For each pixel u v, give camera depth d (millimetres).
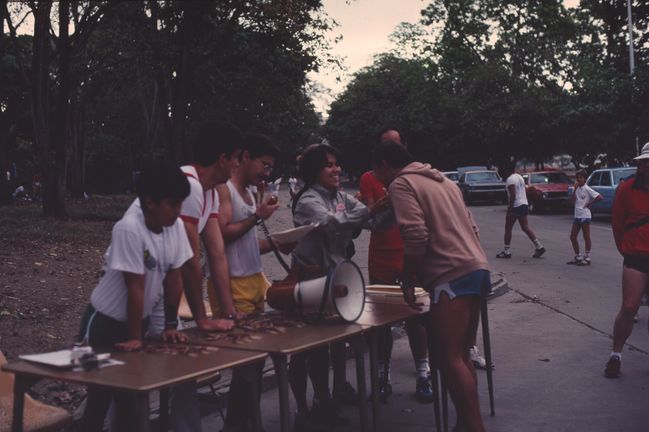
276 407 5938
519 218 15531
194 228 4324
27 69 40250
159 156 37094
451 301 4625
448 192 4820
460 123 47469
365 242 19016
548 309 9898
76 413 5262
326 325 4422
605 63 36188
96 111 47719
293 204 5449
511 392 6250
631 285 6520
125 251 3830
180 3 22750
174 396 4305
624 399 5965
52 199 22953
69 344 7414
